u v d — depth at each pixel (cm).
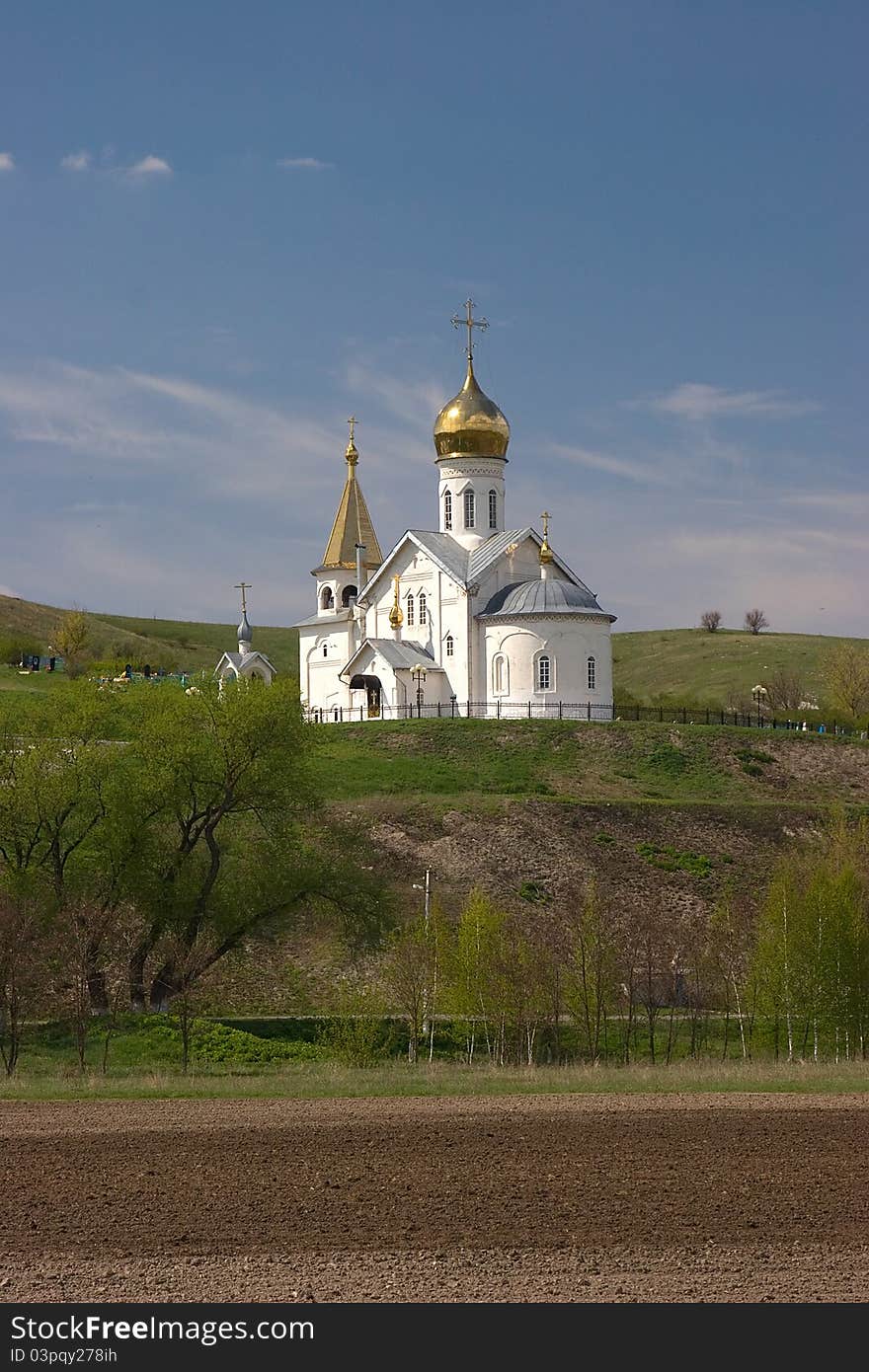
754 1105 4275
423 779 9938
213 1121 4009
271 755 6316
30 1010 5600
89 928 5669
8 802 6162
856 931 6175
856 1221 3027
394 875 8388
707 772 10712
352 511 13438
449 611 11812
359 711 12031
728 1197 3206
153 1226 2984
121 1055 5562
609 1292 2627
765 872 9081
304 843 7988
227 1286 2648
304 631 13150
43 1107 4259
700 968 6556
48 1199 3177
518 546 12056
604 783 10325
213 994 6050
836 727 14962
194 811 6372
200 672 6588
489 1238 2906
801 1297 2605
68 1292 2627
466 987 5950
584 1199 3186
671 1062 5778
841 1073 5016
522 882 8531
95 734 6425
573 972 6134
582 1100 4394
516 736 10812
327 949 7344
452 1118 4047
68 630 15662
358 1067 5328
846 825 9588
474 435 12281
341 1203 3148
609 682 11662
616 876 8775
